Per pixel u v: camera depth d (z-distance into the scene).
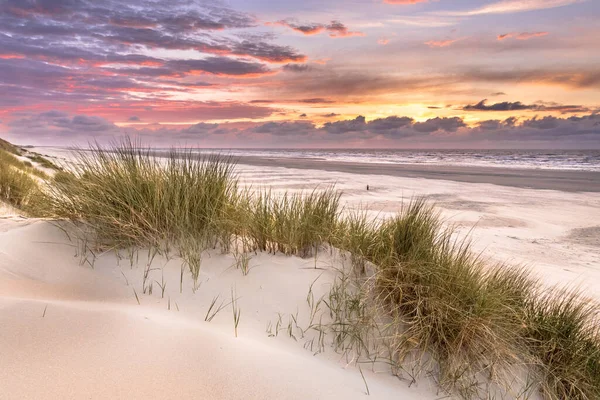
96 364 1.85
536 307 3.65
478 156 76.88
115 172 3.91
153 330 2.28
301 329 2.77
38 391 1.60
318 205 4.16
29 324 2.11
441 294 3.03
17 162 14.16
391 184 21.47
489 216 12.41
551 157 68.94
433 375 2.67
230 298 2.98
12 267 2.91
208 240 3.69
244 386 1.94
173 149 4.25
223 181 4.17
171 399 1.72
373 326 2.85
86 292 2.79
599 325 3.61
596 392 3.03
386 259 3.31
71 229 3.63
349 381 2.29
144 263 3.28
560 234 10.27
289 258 3.62
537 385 2.96
